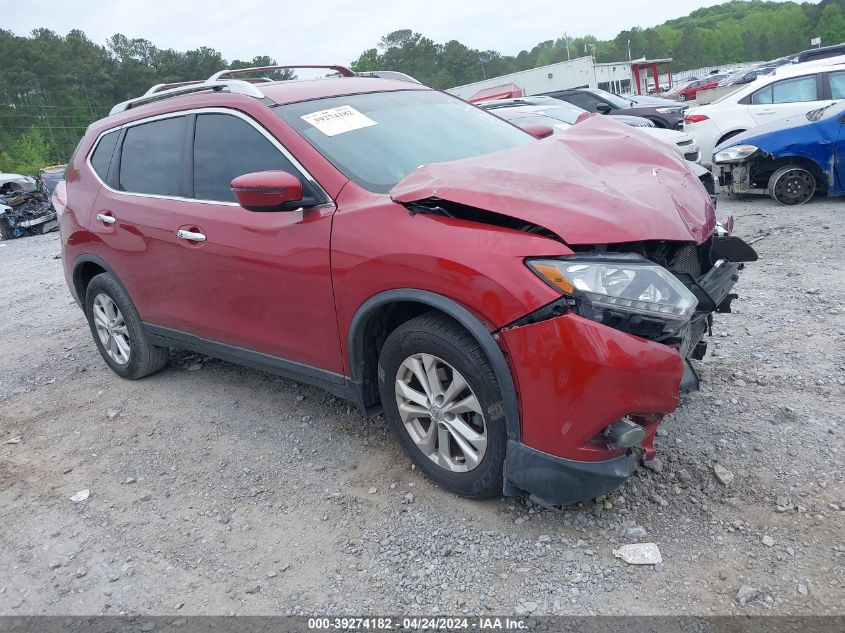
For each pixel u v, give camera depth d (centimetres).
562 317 248
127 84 9825
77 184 483
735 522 277
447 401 293
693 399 374
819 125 816
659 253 286
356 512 312
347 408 413
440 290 271
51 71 9125
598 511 291
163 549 303
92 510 340
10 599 282
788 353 420
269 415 418
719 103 1110
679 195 298
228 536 307
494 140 393
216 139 379
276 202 306
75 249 480
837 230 691
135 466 379
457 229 273
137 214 420
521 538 282
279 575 278
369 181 323
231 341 390
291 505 325
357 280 300
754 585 245
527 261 254
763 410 356
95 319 498
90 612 270
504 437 277
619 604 243
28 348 619
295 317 340
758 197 938
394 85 426
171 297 416
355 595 263
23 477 380
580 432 255
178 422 424
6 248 1502
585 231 254
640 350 248
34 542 319
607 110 1545
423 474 331
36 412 468
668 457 324
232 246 357
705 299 289
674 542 270
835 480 296
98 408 461
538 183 282
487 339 264
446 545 283
